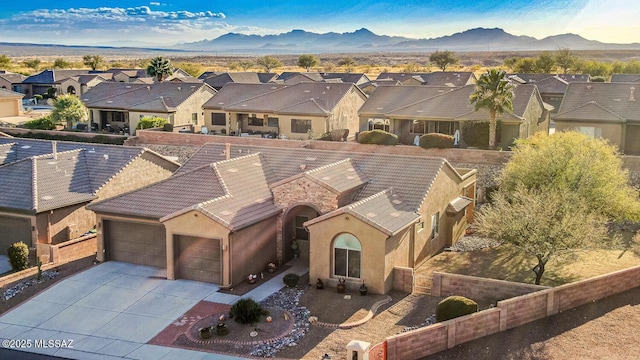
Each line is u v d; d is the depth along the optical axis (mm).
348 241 29656
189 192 34594
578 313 26219
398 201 33250
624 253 35469
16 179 39188
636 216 35938
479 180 49125
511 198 35500
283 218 33750
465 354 23094
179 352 23859
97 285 30781
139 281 31344
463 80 95188
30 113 95812
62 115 75125
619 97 56031
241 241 30875
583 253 34125
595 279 27281
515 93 59719
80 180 40875
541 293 25641
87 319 27109
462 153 50344
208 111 72125
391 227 29266
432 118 59156
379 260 28969
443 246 37594
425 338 22906
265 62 193250
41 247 34844
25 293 30188
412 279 29453
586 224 30062
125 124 75125
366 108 64812
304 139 65188
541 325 25250
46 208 36188
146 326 26250
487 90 53250
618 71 129000
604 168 36250
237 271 30703
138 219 33156
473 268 33500
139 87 79125
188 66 149375
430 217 35031
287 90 71562
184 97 74188
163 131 65188
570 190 34562
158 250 33438
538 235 29281
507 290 27609
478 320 24109
